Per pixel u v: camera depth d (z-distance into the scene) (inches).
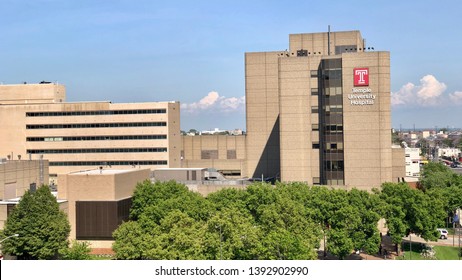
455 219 5241.1
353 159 5442.9
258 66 6978.4
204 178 6136.8
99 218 4318.4
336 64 5502.0
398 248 4200.3
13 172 4886.8
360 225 3725.4
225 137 7239.2
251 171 7042.3
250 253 2915.8
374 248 3693.4
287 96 5797.2
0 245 3627.0
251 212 3998.5
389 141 5408.5
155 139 6702.8
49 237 3565.5
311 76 5738.2
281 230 3063.5
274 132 6953.7
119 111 6791.3
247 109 7037.4
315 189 4239.7
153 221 3693.4
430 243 4729.3
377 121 5393.7
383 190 4399.6
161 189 4323.3
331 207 3823.8
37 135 7022.6
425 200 4256.9
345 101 5462.6
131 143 6766.7
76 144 6914.4
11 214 3617.1
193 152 7327.8
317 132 5738.2
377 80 5393.7
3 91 7357.3
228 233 2962.6
